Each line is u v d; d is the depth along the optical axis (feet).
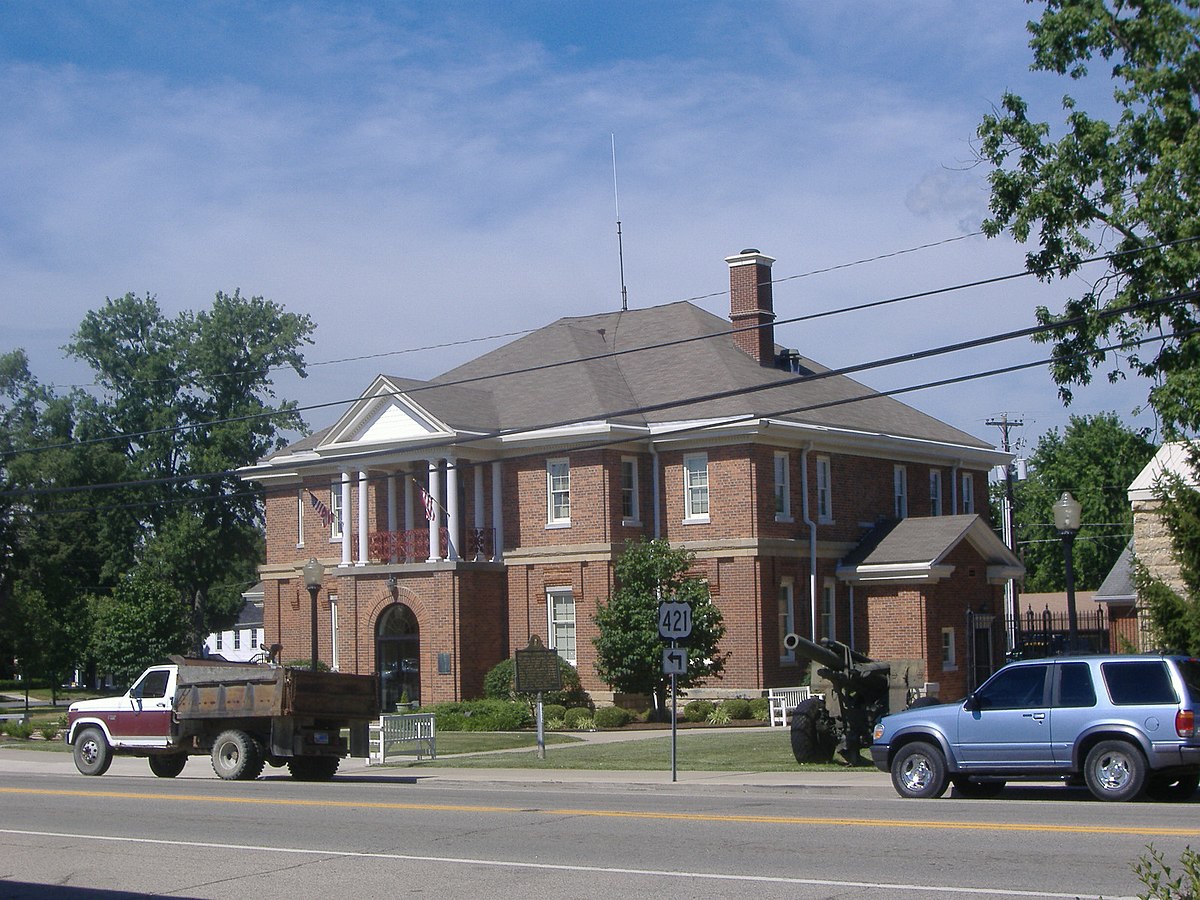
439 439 148.56
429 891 42.27
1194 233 87.92
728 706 131.75
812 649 81.87
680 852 48.34
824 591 148.97
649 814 59.98
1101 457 275.39
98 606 224.74
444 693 145.07
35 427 240.32
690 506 146.20
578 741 114.32
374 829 57.62
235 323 241.35
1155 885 26.04
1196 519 81.05
